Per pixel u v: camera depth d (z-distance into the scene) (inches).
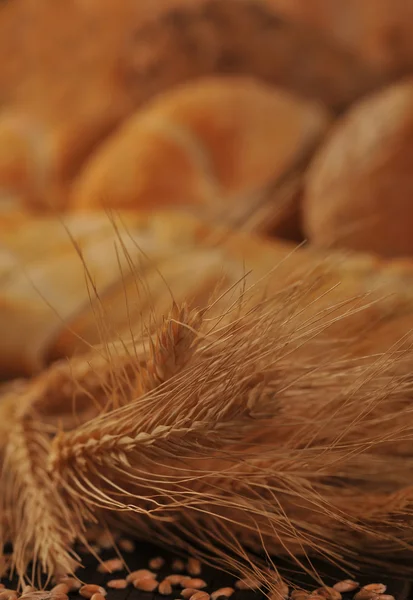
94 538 15.8
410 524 14.6
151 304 14.9
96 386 16.8
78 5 44.4
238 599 14.5
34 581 14.9
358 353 16.3
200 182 28.2
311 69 33.7
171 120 29.4
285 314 15.0
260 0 40.4
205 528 15.4
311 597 14.3
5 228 23.7
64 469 15.1
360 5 38.3
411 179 23.8
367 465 15.4
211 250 22.1
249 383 14.2
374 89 33.5
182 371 14.2
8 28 46.9
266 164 28.2
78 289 21.3
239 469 14.7
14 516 16.0
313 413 15.0
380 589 14.5
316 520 14.9
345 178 24.6
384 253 24.1
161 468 14.9
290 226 28.6
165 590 14.6
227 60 35.2
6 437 16.6
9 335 21.3
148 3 42.4
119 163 29.4
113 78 39.0
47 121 41.6
